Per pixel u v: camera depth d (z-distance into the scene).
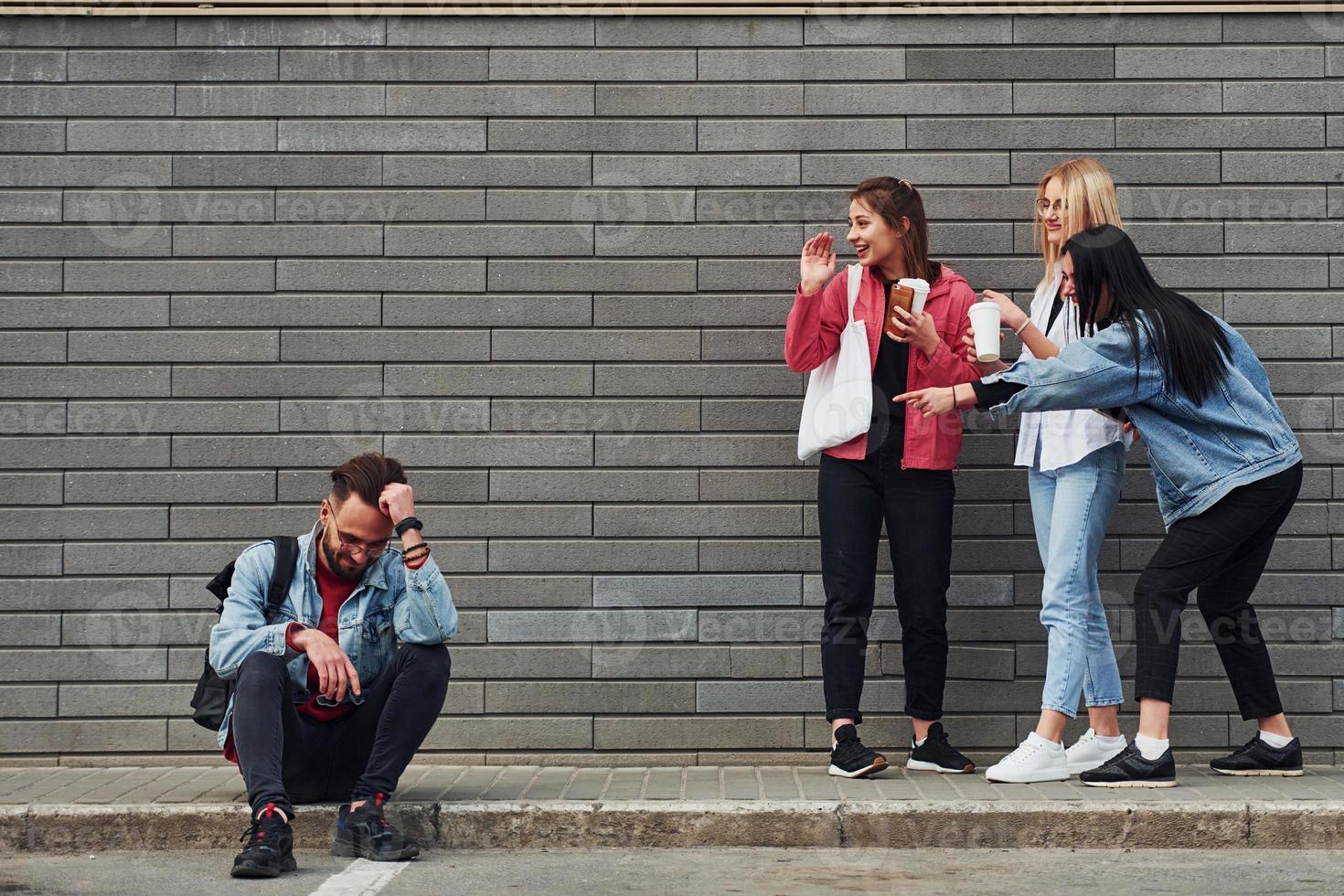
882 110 5.02
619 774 4.66
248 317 5.00
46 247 5.02
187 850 3.97
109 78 5.04
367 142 5.03
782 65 5.03
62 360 4.99
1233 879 3.49
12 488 4.95
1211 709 4.87
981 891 3.37
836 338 4.71
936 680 4.60
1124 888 3.39
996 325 4.13
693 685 4.91
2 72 5.02
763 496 4.96
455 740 4.91
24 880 3.52
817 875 3.57
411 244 5.02
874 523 4.62
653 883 3.47
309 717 3.93
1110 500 4.48
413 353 5.00
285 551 3.97
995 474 4.96
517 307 5.01
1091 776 4.26
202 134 5.03
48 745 4.91
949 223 5.01
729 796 4.14
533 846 3.98
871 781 4.41
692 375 4.99
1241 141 5.00
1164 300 4.25
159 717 4.92
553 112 5.04
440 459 4.98
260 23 5.04
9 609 4.93
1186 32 5.00
